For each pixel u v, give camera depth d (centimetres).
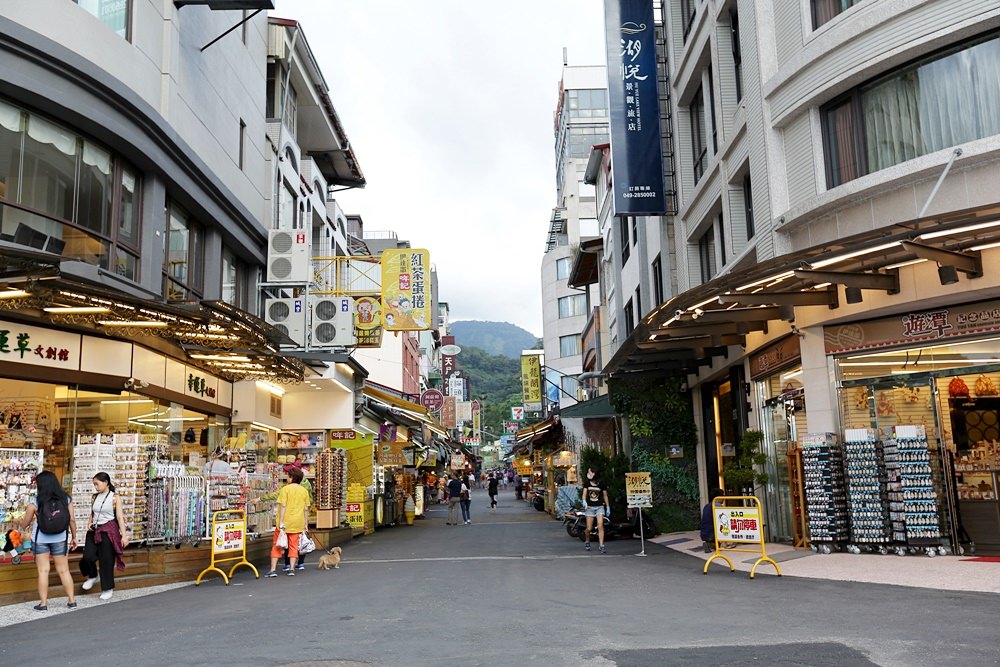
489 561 1437
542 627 740
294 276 1950
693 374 2112
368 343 1912
